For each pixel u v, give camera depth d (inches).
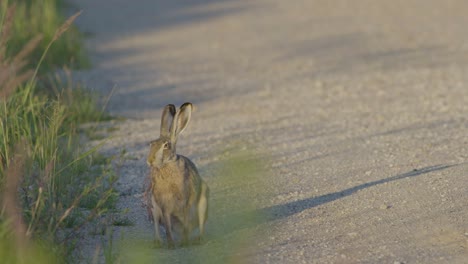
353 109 1339.8
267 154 1061.8
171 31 2397.9
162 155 685.9
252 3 2952.8
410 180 903.7
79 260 678.5
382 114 1288.1
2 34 827.4
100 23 2522.1
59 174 812.0
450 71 1647.4
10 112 900.0
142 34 2340.1
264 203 847.7
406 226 753.0
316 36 2223.2
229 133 1203.2
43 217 713.0
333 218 791.7
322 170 976.9
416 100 1384.1
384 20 2453.2
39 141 853.2
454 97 1391.5
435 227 744.3
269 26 2440.9
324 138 1147.9
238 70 1784.0
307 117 1298.0
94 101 1291.8
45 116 896.3
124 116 1318.9
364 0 2903.5
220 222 785.6
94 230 760.3
